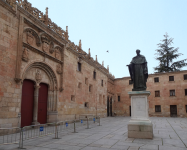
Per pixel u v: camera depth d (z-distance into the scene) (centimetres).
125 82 3941
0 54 1100
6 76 1131
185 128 1402
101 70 3159
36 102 1488
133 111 955
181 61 4272
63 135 1059
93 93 2764
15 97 1190
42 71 1608
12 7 1216
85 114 2361
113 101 3938
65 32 1991
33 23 1433
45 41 1568
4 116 1090
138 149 688
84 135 1051
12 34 1208
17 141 873
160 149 687
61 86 1798
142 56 1041
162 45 4616
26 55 1312
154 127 1476
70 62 2053
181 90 3303
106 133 1123
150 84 3612
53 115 1669
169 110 3347
